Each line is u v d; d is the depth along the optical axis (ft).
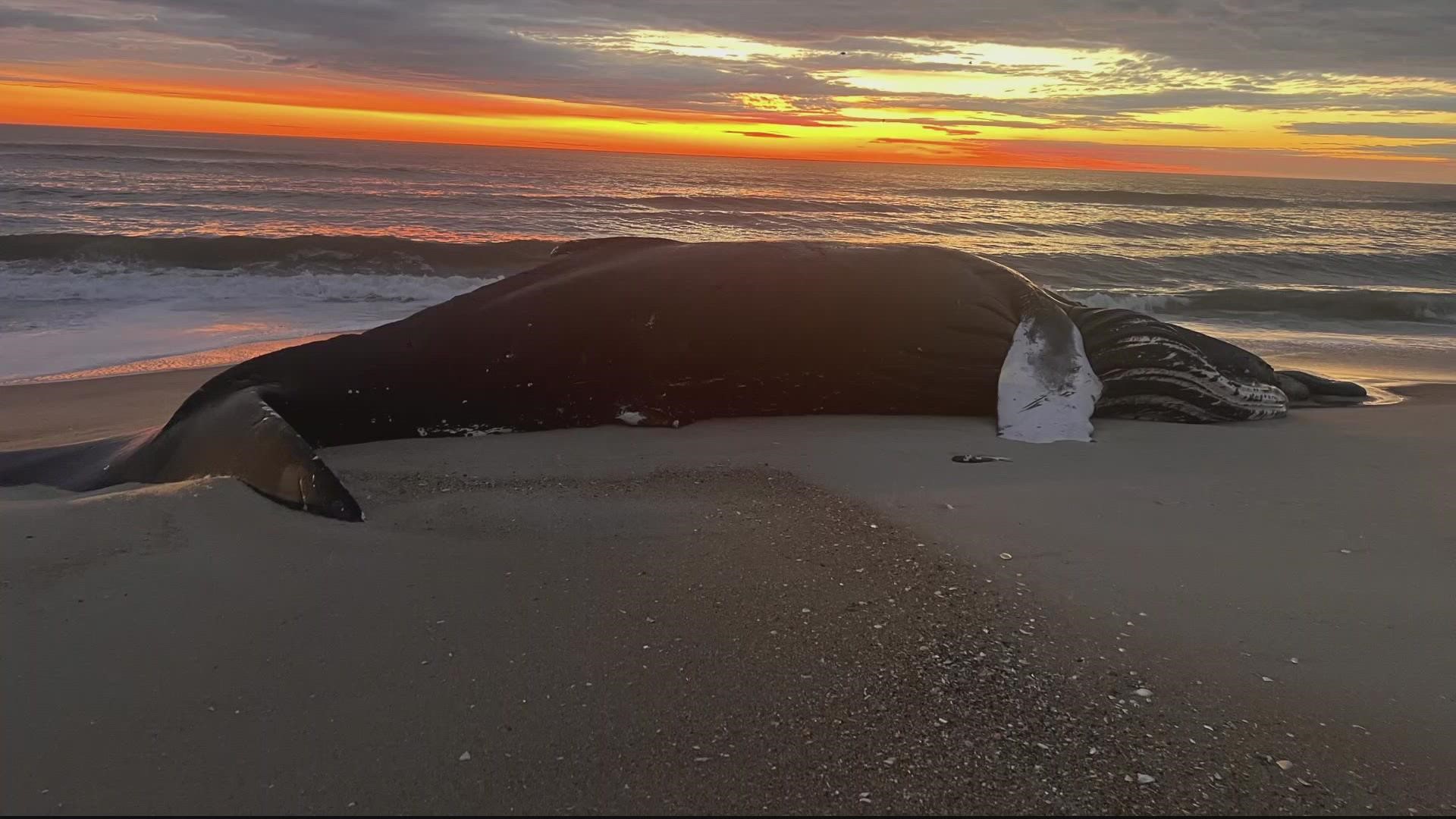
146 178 84.99
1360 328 42.42
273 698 8.54
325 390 17.44
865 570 11.80
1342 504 15.14
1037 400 19.86
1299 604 11.43
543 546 12.30
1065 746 8.38
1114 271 58.03
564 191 97.55
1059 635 10.39
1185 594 11.59
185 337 30.83
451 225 67.00
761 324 20.26
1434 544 13.43
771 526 13.29
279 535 11.94
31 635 9.16
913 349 20.79
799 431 19.44
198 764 7.63
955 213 93.15
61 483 15.39
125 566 10.63
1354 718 9.08
